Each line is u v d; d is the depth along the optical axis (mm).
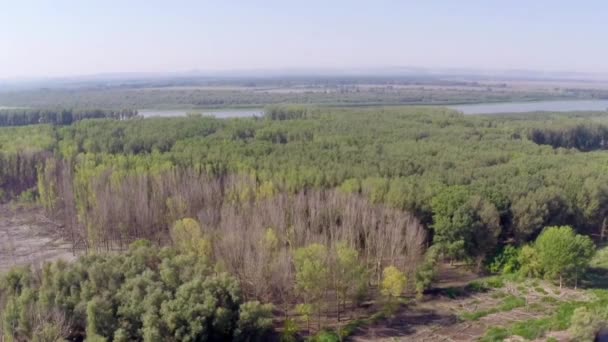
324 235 65125
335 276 55656
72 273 52438
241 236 61531
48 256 74938
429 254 66375
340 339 52656
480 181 83750
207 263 56781
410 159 98938
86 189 85812
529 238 76625
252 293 57562
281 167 90000
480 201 73188
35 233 85750
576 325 51531
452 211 70562
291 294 58688
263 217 69562
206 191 80750
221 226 66938
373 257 66438
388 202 76188
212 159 95812
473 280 68125
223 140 114250
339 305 58531
